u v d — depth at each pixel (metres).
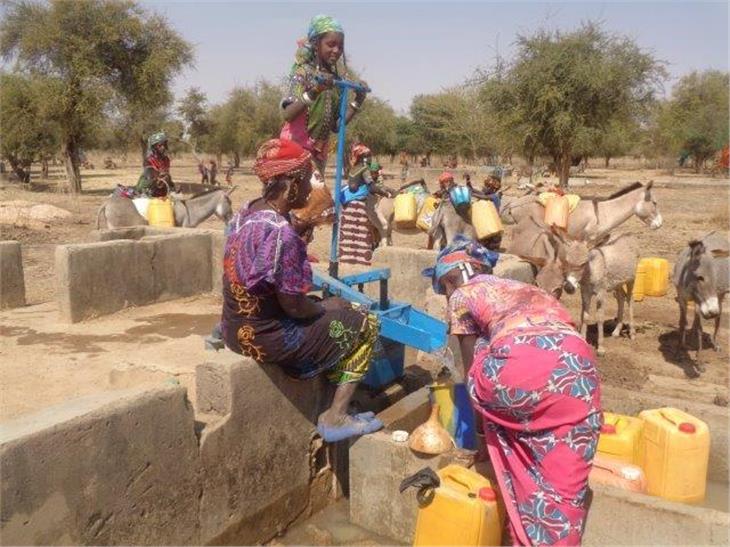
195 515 4.07
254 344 4.25
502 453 3.62
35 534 3.19
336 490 5.25
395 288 8.34
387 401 5.96
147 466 3.73
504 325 3.50
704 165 58.44
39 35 32.28
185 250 8.84
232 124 67.31
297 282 4.03
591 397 3.31
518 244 9.31
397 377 6.19
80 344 6.96
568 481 3.33
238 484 4.36
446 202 10.40
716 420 5.03
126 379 5.66
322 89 5.12
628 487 4.31
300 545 4.68
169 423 3.84
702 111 56.41
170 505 3.89
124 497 3.62
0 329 7.47
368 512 4.82
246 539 4.47
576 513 3.36
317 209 4.64
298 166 4.02
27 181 40.66
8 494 3.07
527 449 3.48
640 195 11.18
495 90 32.31
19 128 37.34
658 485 4.55
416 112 57.56
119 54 34.22
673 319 10.57
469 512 3.77
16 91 37.16
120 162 74.31
